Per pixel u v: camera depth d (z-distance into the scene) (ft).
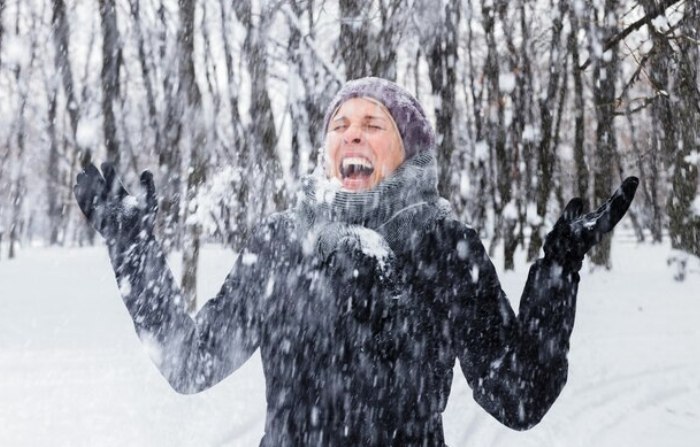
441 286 5.07
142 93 46.16
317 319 5.10
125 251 4.81
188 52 32.60
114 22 40.04
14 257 84.02
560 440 17.75
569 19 55.67
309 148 29.40
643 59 49.93
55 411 17.37
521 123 61.05
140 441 15.46
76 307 37.27
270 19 31.81
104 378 20.74
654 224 124.47
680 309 40.60
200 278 45.16
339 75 30.37
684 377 24.70
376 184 5.22
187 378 5.10
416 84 46.29
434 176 5.40
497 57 58.59
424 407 5.07
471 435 17.67
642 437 18.45
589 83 67.51
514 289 46.73
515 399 4.93
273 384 5.26
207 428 16.35
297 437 5.09
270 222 5.48
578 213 5.02
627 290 49.80
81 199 4.81
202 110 32.01
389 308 5.01
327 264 5.11
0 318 32.53
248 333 5.30
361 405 5.01
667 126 53.52
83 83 42.88
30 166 84.12
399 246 5.16
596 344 30.25
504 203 61.21
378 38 33.88
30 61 46.16
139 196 4.88
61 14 42.65
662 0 47.11
